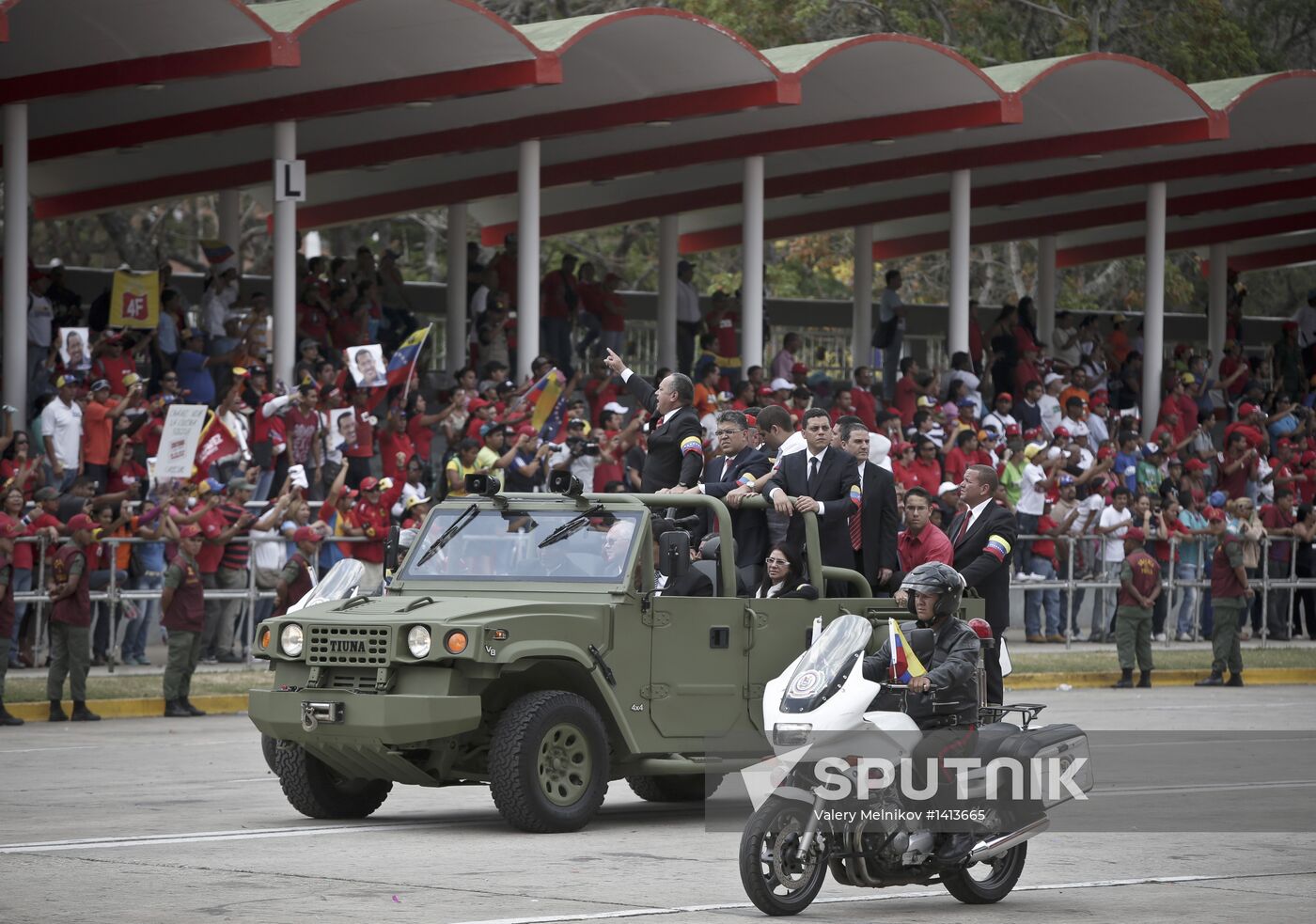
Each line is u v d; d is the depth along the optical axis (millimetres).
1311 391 127562
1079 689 83188
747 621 43656
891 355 116188
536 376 90938
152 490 74688
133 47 80125
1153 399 114250
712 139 107625
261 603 75188
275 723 41312
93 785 49312
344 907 32062
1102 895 34844
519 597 42438
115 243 161250
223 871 35812
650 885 34688
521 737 40156
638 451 85812
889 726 32219
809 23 147375
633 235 163750
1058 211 136625
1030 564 93000
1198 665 88750
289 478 73812
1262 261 155625
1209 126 106312
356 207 122438
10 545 63062
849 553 47906
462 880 35000
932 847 32812
